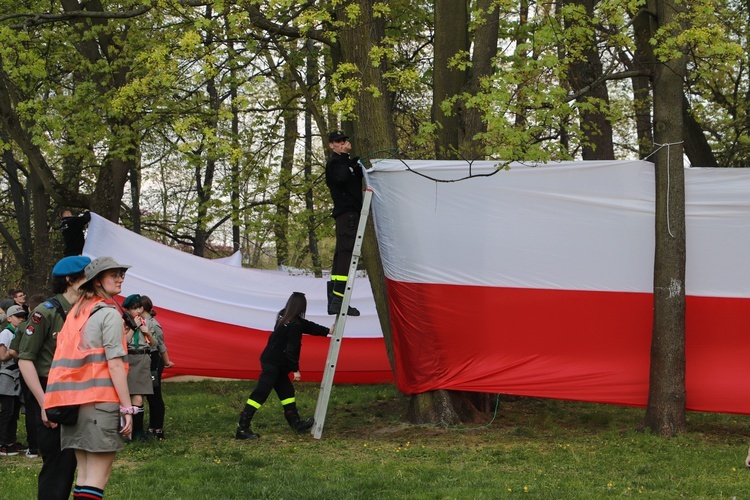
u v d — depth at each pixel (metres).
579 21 10.98
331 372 10.63
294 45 17.67
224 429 11.40
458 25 13.06
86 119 15.62
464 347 11.37
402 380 11.62
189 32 11.04
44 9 16.48
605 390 11.04
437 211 11.42
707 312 10.91
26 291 27.62
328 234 18.80
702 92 12.25
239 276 16.52
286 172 18.64
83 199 17.83
